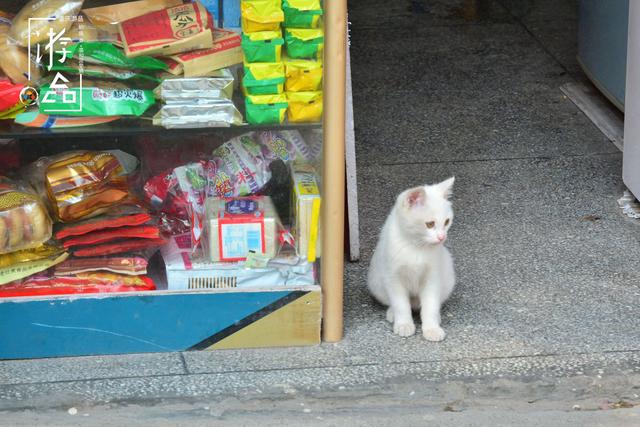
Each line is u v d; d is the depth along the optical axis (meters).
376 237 5.88
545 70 8.28
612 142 7.07
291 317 4.68
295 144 4.88
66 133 4.54
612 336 4.84
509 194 6.40
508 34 9.02
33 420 4.34
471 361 4.64
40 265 4.66
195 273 4.66
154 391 4.44
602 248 5.75
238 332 4.68
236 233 4.64
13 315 4.51
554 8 9.57
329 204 4.52
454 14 9.52
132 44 4.43
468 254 5.70
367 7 9.81
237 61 4.54
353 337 4.86
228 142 4.96
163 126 4.54
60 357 4.65
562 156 6.90
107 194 4.77
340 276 4.67
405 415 4.41
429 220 4.62
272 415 4.40
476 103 7.73
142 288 4.66
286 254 4.74
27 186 4.80
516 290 5.31
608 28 7.21
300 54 4.42
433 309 4.85
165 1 4.67
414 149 7.04
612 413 4.45
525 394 4.51
